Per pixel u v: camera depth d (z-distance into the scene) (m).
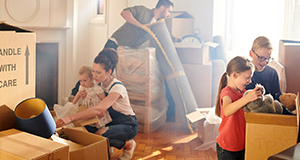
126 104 2.12
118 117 2.11
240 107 1.34
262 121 1.18
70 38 3.97
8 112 1.15
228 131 1.50
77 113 1.87
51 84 3.89
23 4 3.42
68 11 3.90
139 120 3.12
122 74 3.16
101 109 1.95
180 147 2.67
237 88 1.53
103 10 3.92
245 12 3.30
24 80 1.19
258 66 1.87
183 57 3.38
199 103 3.37
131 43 3.63
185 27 3.51
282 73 1.93
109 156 1.41
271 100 1.28
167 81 3.30
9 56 1.12
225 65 3.43
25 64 1.18
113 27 3.79
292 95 1.50
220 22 3.52
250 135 1.20
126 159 2.24
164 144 2.75
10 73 1.13
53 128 1.22
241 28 3.35
